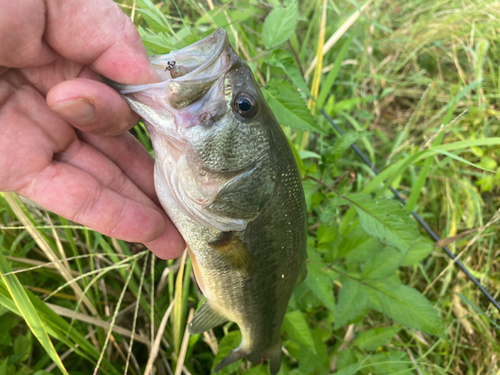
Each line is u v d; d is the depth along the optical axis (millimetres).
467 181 386
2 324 221
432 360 310
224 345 238
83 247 276
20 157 172
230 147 174
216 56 166
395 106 479
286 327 235
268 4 248
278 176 188
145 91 165
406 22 504
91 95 149
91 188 182
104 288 269
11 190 177
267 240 196
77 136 190
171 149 177
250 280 204
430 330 227
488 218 378
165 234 207
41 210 262
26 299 168
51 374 204
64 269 229
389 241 210
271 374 240
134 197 199
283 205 194
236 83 170
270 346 239
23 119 173
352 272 250
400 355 253
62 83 148
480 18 463
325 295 228
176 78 162
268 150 182
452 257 305
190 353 260
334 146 227
